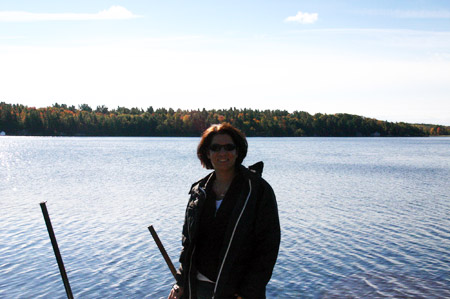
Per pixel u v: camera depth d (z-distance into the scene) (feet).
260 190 8.92
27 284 27.86
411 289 27.07
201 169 116.47
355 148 281.74
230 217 8.86
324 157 180.04
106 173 105.40
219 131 9.37
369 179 94.12
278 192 71.97
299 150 245.86
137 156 176.04
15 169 117.70
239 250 8.77
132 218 48.70
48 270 30.40
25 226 44.06
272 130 611.06
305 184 84.02
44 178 94.12
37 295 26.23
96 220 47.62
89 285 27.78
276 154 201.98
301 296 26.22
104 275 29.55
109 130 553.64
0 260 32.58
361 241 38.58
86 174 103.24
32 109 567.18
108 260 32.78
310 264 31.91
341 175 102.73
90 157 170.09
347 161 155.43
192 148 252.01
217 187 9.44
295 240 38.91
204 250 9.15
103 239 39.09
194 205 9.35
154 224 45.42
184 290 9.37
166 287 27.53
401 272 30.09
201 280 9.20
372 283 28.12
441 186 81.66
